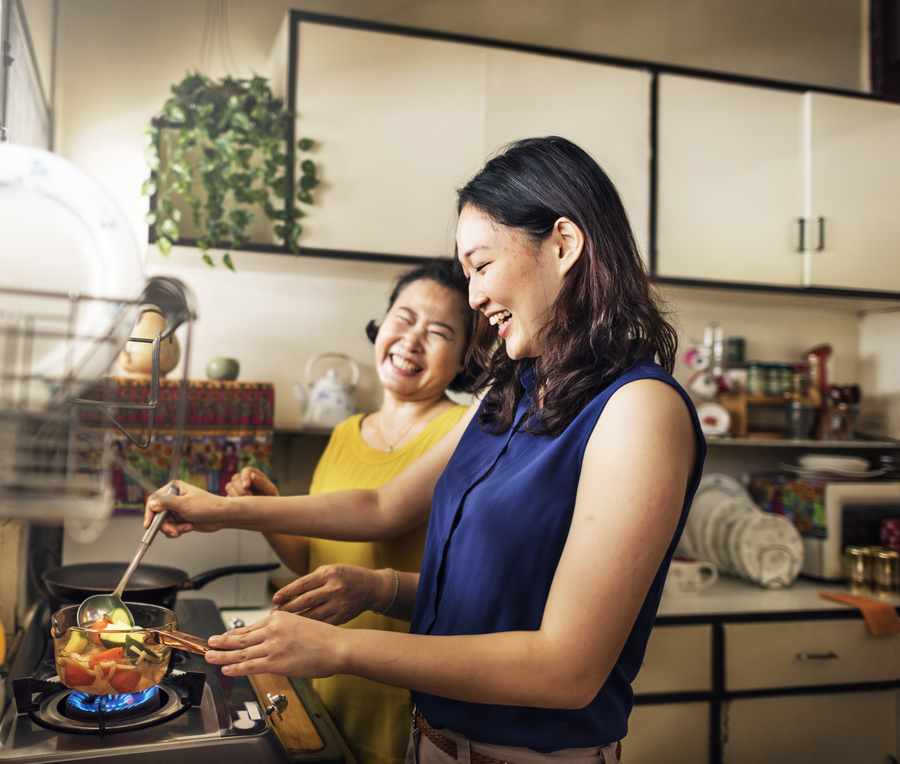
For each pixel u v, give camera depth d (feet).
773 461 8.10
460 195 2.64
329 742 2.81
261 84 5.85
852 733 6.09
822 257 7.00
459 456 2.95
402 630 3.93
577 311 2.42
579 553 2.05
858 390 7.86
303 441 6.77
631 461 2.06
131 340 2.21
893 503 7.04
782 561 6.76
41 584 4.55
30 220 1.69
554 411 2.37
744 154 6.88
